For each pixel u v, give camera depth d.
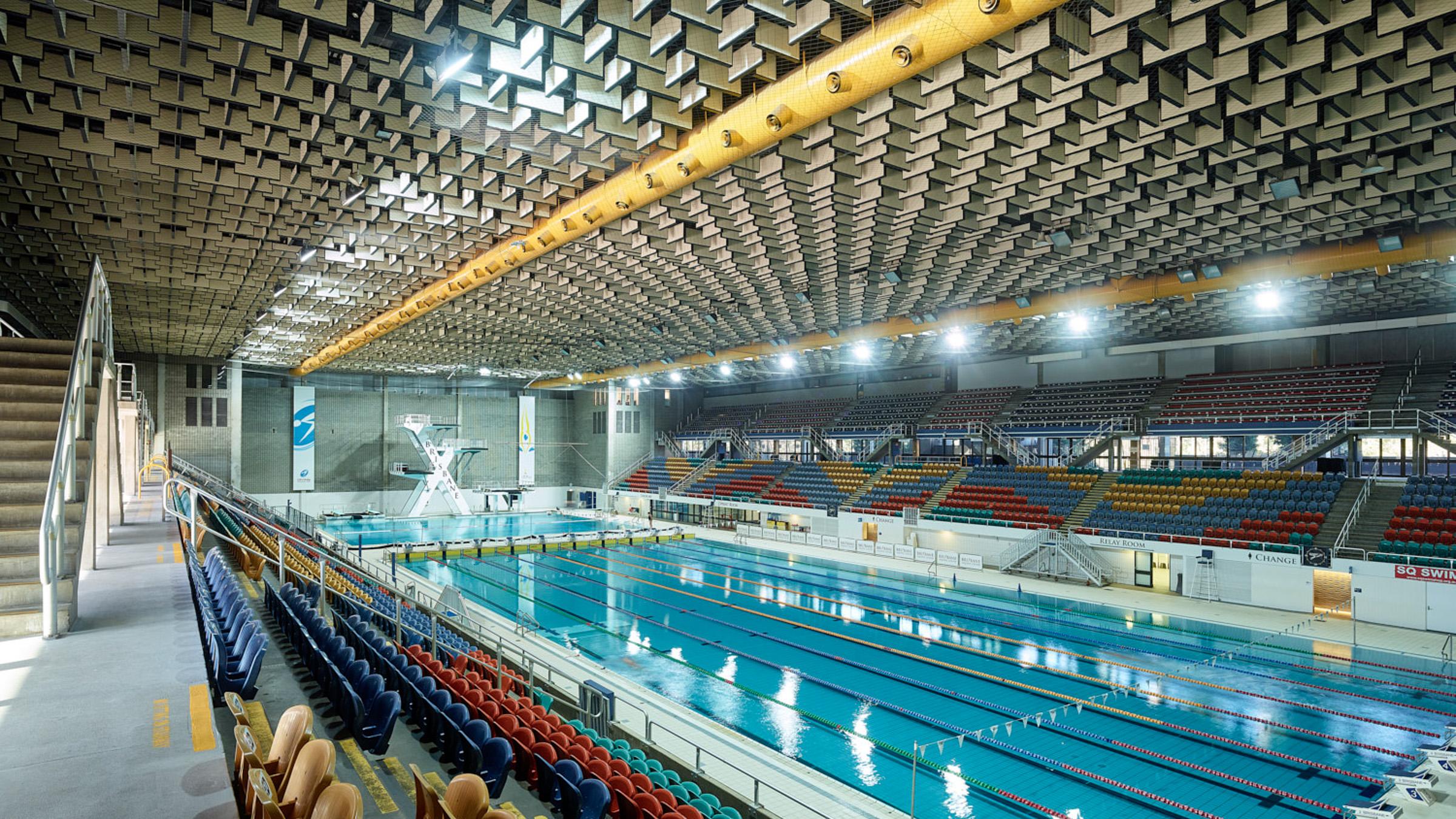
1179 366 25.14
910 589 19.88
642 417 41.53
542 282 15.46
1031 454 27.31
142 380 28.52
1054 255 12.87
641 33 6.19
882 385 35.25
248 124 7.99
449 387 37.97
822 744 9.49
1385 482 18.22
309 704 5.32
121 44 6.63
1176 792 8.20
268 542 13.12
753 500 31.67
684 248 12.89
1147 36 6.03
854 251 12.88
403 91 7.32
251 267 14.09
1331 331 20.70
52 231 11.49
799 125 7.38
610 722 8.62
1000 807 7.87
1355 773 8.60
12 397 7.32
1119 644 14.30
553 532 30.88
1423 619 14.91
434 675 7.62
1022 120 7.66
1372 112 7.19
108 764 3.47
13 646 5.19
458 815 3.06
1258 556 17.38
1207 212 10.26
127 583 7.38
